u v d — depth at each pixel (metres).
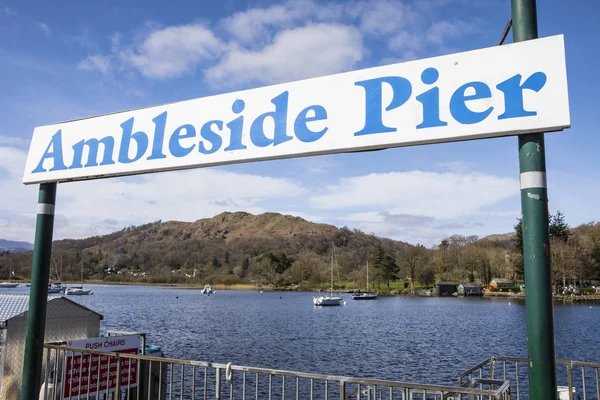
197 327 56.59
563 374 25.28
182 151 5.00
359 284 170.62
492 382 5.81
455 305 106.69
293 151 4.40
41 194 5.90
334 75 4.32
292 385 22.31
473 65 3.71
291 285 195.25
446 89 3.79
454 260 156.50
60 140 5.84
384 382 5.12
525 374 23.98
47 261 5.80
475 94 3.67
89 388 7.96
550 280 3.26
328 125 4.27
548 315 3.21
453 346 41.75
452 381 26.47
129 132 5.38
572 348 41.72
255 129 4.63
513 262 140.50
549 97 3.41
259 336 48.03
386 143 3.98
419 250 162.00
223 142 4.78
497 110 3.57
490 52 3.67
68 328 9.07
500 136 3.59
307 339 45.88
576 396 9.39
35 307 5.67
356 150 4.18
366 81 4.16
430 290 151.12
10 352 8.37
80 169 5.62
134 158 5.28
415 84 3.93
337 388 21.50
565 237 122.19
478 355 36.41
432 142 3.84
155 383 9.30
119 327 55.06
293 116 4.46
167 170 5.17
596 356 37.44
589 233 132.00
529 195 3.38
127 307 94.19
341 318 72.81
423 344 42.84
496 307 99.50
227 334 49.41
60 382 7.89
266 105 4.62
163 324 59.69
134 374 8.79
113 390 8.38
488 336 49.19
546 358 3.18
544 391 3.15
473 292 140.50
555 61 3.45
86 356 7.98
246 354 36.25
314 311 88.75
